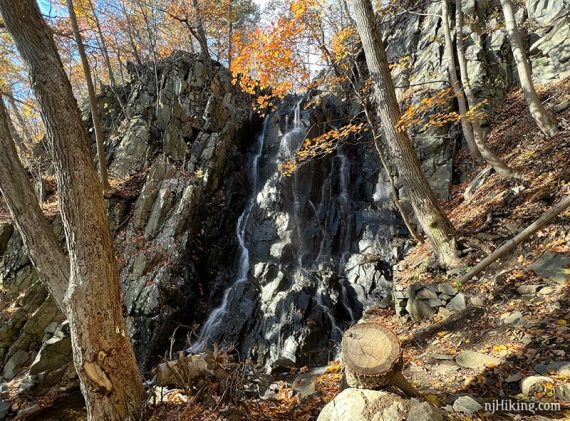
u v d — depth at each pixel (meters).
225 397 4.17
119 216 12.23
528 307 4.94
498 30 12.26
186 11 20.22
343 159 13.05
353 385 3.54
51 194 14.08
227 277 11.39
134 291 10.12
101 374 3.90
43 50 3.82
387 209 10.65
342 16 13.09
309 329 8.38
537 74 10.93
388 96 7.23
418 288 6.50
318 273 9.81
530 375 3.81
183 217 11.24
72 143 3.90
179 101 14.57
